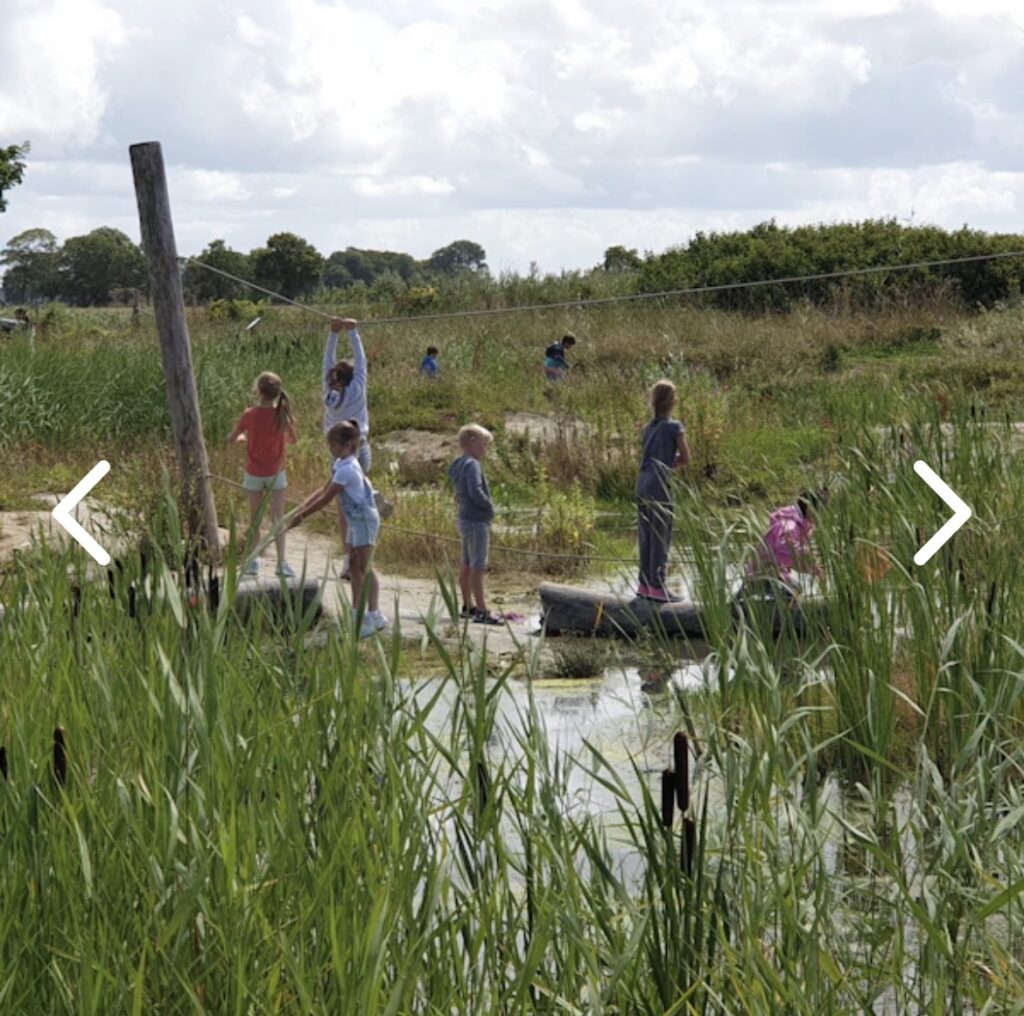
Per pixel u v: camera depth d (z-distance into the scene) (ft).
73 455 58.95
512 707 27.17
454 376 83.87
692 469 50.65
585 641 33.14
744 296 114.11
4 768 12.25
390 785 12.89
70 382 63.57
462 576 35.45
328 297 154.51
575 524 44.78
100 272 415.44
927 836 17.56
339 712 14.05
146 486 37.27
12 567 23.86
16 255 417.08
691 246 129.08
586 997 12.62
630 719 26.35
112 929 11.07
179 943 10.89
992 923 15.31
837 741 22.33
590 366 86.69
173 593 15.28
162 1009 10.96
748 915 12.59
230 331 105.40
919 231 116.98
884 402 37.40
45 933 11.35
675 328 98.78
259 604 16.29
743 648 19.13
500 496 54.34
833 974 12.23
